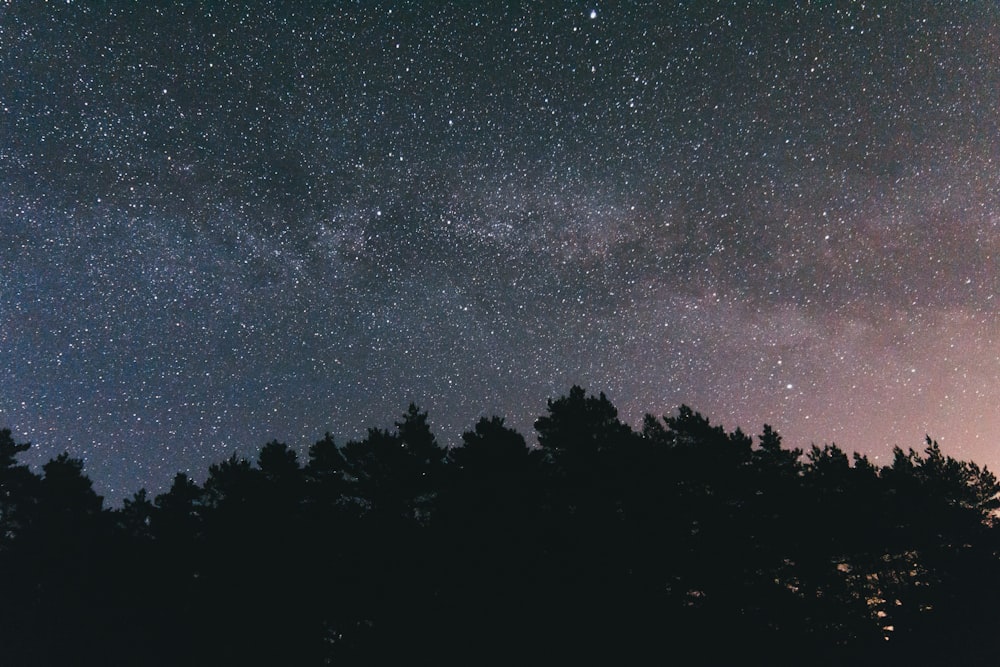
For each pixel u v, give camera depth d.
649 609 14.48
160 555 16.62
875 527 18.28
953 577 17.97
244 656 14.57
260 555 15.70
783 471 18.42
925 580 19.06
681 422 18.02
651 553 15.24
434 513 15.98
